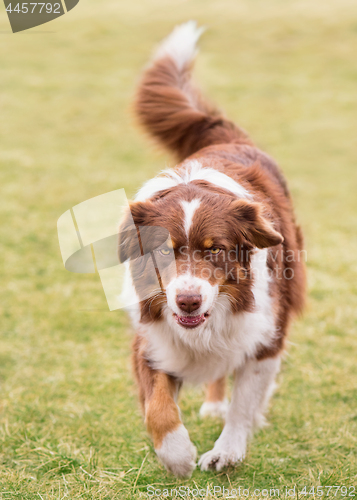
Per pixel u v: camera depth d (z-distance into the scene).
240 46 23.55
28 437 4.50
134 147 14.98
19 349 6.21
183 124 5.95
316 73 20.94
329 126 16.55
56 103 18.25
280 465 4.13
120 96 18.81
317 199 11.57
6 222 10.04
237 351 4.08
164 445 3.69
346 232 9.80
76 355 6.10
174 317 3.76
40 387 5.41
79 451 4.32
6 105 17.91
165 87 6.09
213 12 27.12
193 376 4.24
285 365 5.70
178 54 6.29
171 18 26.36
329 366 5.70
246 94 19.23
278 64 21.81
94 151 14.63
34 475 4.01
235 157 4.86
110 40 24.12
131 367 4.35
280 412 4.94
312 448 4.39
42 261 8.62
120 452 4.30
